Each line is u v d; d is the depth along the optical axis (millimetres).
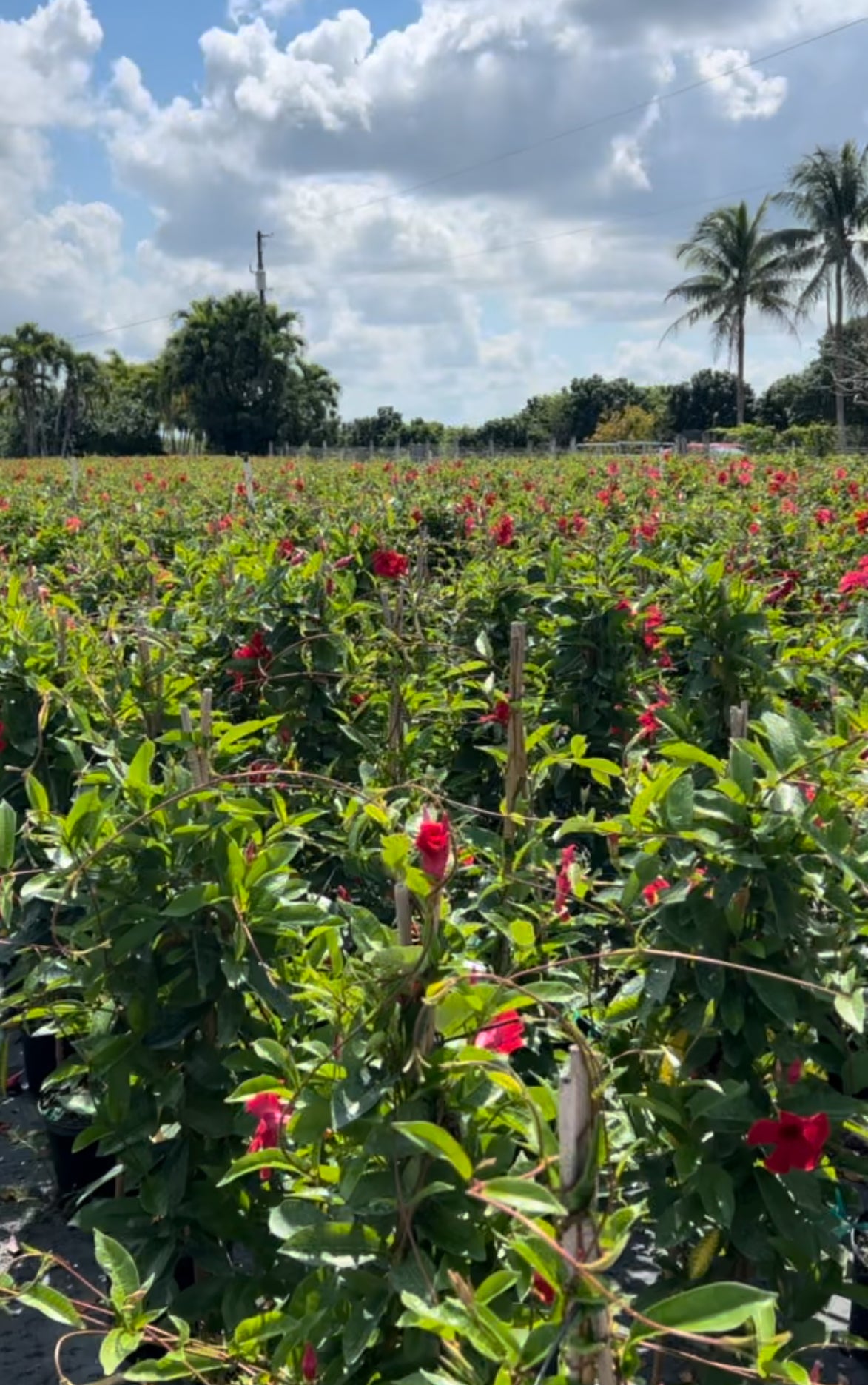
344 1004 2318
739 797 2490
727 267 45344
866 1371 3266
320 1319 2205
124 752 4020
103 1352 2305
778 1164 2213
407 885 2129
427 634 5816
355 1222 2164
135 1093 2979
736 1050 2508
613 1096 2689
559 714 5434
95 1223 2936
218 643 5684
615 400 74312
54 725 4535
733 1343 1712
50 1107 4078
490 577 6387
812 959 2535
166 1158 2969
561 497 13742
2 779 4504
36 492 17781
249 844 2914
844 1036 2721
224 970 2729
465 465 21234
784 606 6824
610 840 3201
